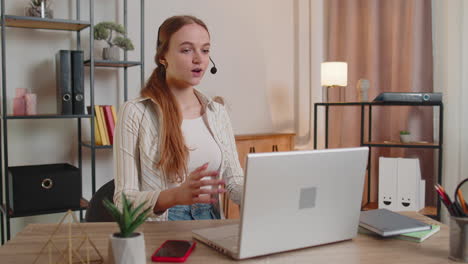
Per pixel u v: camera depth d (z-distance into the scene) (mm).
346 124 3480
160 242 1189
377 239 1247
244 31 3459
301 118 3760
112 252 928
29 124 2736
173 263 1039
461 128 3111
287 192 1075
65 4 2775
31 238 1223
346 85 3314
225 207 3066
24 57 2693
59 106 2576
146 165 1673
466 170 3111
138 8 3006
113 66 2873
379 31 3357
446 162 3139
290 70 3707
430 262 1062
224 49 3379
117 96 2977
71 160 2865
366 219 1341
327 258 1085
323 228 1165
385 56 3361
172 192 1341
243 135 3344
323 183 1133
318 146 3748
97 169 2934
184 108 1827
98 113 2664
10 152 2693
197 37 1690
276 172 1045
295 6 3699
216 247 1129
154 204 1345
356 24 3455
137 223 946
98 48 2867
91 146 2607
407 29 3256
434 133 3279
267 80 3596
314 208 1135
